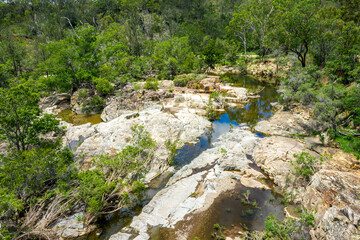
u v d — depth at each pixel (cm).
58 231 1400
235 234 1367
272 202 1627
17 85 1809
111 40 4769
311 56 4728
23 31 7956
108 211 1630
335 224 1092
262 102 3888
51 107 3875
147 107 3409
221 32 9994
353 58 3297
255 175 1916
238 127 2900
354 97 2161
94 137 2469
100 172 1716
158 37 8544
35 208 1498
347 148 1947
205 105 3528
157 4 9944
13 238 1238
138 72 5238
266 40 6519
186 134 2683
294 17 4431
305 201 1486
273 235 1272
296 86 3319
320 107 2242
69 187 1628
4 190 1325
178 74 5525
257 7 7081
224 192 1733
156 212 1562
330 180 1348
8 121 1720
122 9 8938
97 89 3725
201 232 1394
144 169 2044
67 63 3947
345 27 3591
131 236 1370
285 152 2028
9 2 9525
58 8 9150
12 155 1655
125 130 2556
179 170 2055
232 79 5738
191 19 10794
